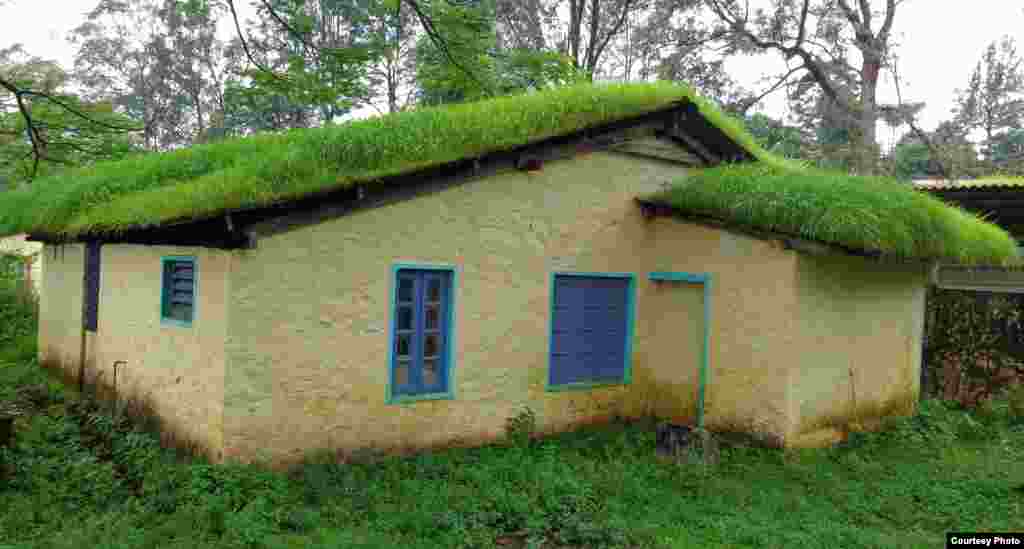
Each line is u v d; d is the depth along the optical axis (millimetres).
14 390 8836
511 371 7469
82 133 10258
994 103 34312
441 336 7078
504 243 7371
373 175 6234
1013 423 8680
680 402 8258
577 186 7941
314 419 6215
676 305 8375
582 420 8070
